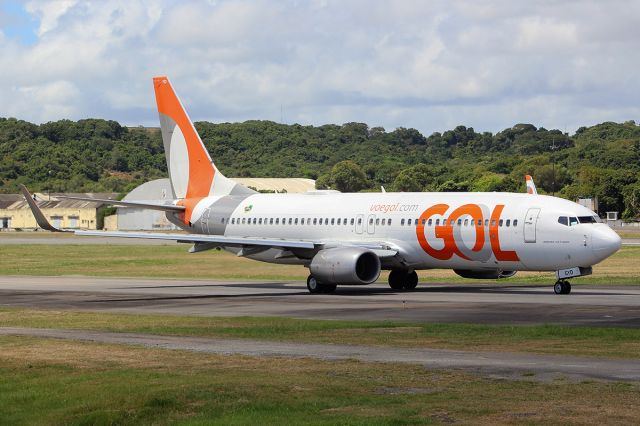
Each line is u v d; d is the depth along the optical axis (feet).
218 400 126.82
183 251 641.40
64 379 145.38
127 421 118.62
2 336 199.11
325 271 316.19
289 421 114.62
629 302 262.06
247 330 204.85
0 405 129.29
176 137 405.59
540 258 298.97
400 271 339.36
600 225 293.64
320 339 188.44
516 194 313.53
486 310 243.60
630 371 144.46
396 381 138.21
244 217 377.91
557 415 115.34
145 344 183.73
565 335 188.34
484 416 115.44
